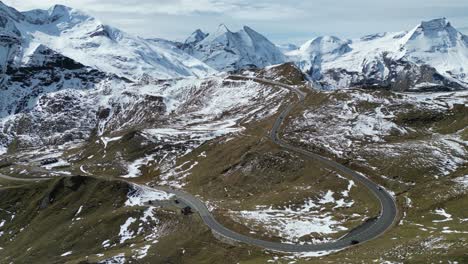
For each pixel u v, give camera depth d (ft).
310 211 503.61
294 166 629.10
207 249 426.10
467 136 653.71
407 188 522.88
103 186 640.17
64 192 654.53
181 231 478.59
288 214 496.64
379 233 406.21
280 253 387.96
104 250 498.69
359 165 596.70
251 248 405.39
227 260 398.62
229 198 603.26
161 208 553.64
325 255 365.81
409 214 448.24
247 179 639.35
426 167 563.07
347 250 369.50
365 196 515.50
